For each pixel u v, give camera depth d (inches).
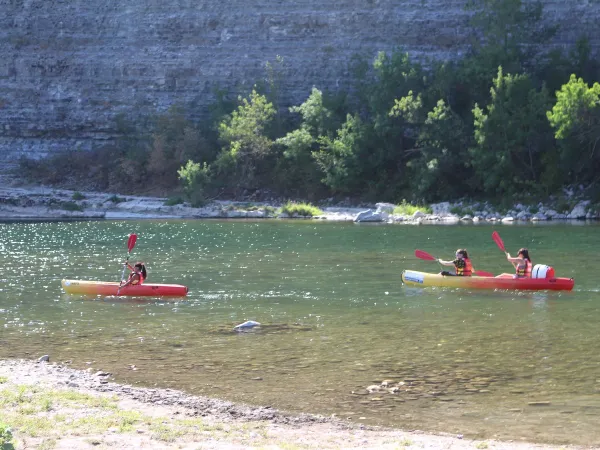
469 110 2297.0
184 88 2962.6
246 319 695.7
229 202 2411.4
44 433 369.7
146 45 3024.1
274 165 2583.7
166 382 488.1
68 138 3038.9
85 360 544.7
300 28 2888.8
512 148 2101.4
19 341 607.2
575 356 548.7
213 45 2965.1
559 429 400.8
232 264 1098.7
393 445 366.6
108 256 1210.6
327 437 382.0
